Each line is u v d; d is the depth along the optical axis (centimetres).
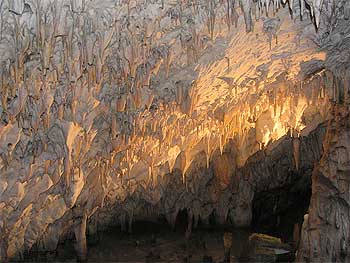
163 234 1269
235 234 1290
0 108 652
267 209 1439
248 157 1113
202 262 1052
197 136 962
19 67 597
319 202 859
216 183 1252
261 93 897
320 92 900
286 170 1320
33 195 836
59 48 616
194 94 804
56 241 1030
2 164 738
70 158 790
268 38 724
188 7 627
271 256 1039
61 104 706
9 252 914
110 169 955
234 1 635
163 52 695
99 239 1204
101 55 638
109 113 795
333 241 821
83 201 977
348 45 764
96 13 592
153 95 792
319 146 1183
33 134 736
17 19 556
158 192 1150
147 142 920
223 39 700
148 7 610
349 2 652
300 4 641
